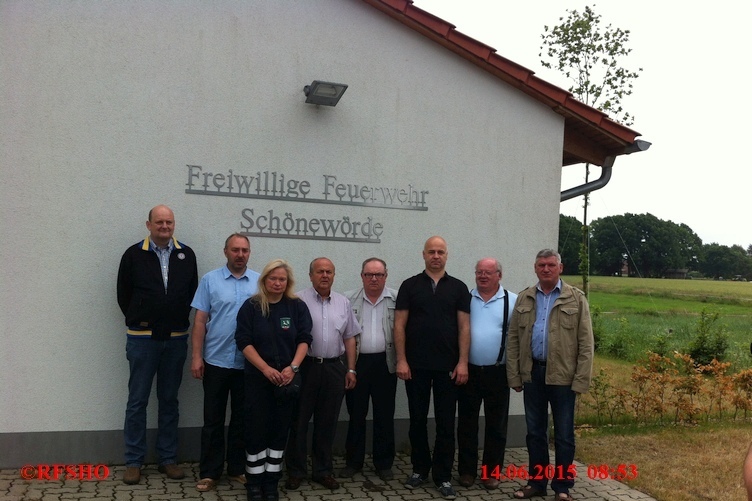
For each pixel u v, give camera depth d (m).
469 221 6.47
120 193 5.38
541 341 5.14
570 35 14.85
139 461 5.06
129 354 5.04
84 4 5.28
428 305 5.15
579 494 5.36
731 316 26.44
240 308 4.79
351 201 6.07
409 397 5.31
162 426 5.21
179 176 5.54
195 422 5.59
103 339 5.34
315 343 5.06
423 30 6.21
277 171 5.83
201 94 5.60
